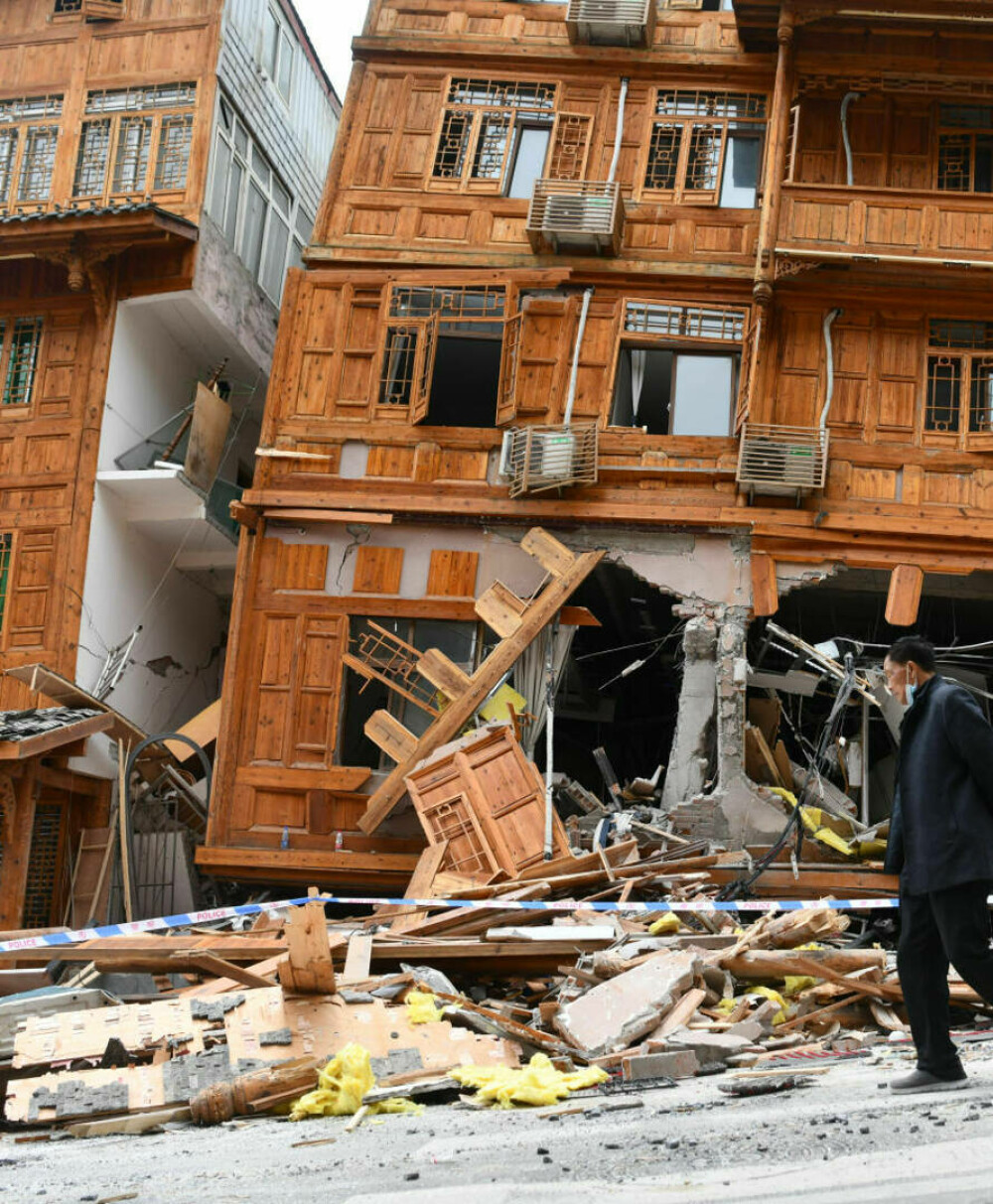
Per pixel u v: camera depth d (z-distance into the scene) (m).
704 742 17.59
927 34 18.95
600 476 18.59
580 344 19.02
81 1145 6.40
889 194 18.50
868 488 18.28
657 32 20.31
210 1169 4.99
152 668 21.72
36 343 21.12
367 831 17.06
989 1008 9.05
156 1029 7.65
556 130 20.05
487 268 19.50
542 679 17.67
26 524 20.36
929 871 5.42
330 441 19.03
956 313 18.78
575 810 17.83
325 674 18.38
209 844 17.81
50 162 22.09
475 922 12.74
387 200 20.02
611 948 10.85
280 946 10.92
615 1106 5.91
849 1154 4.11
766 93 19.98
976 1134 4.27
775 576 18.09
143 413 21.52
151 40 22.22
